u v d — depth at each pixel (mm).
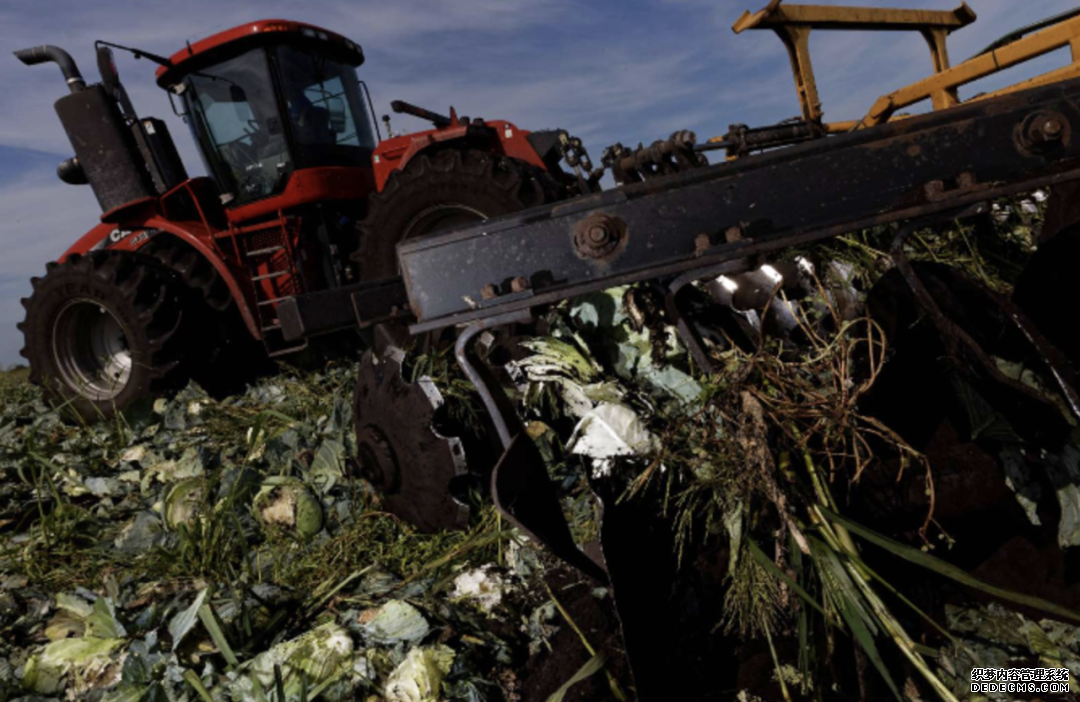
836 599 1470
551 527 1682
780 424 1654
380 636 1788
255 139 4625
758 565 1577
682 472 1734
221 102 4602
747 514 1629
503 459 1611
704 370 1836
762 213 1441
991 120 1368
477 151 3965
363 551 2246
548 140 4668
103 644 1893
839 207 1419
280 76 4508
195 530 2352
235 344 4926
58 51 4832
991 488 1605
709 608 1627
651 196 1470
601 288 1498
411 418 2131
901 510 1621
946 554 1602
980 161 1378
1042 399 1464
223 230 4926
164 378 4555
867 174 1407
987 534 1601
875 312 1818
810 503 1595
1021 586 1540
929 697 1420
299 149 4598
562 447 2367
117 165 4805
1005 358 1612
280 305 2133
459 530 2176
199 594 1916
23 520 2809
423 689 1586
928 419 1731
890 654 1477
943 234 2271
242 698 1626
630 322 2143
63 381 4914
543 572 2002
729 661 1562
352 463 2420
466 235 1540
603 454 1740
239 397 4500
